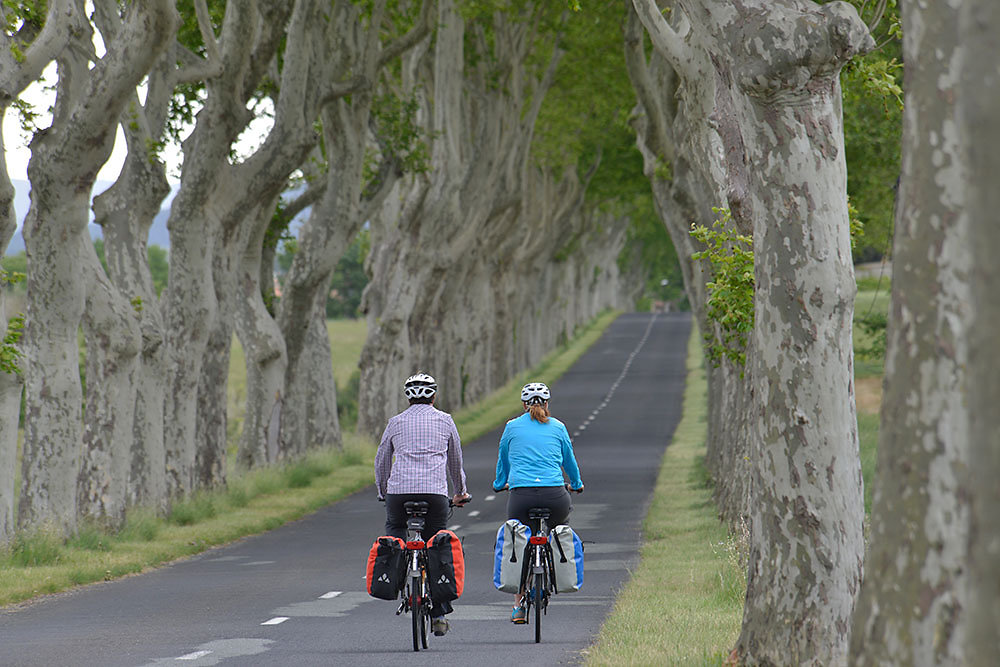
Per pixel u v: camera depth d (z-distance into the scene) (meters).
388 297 153.62
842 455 29.25
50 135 70.00
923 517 17.75
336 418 145.88
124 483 79.44
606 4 129.12
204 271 92.50
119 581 60.50
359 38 108.62
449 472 39.75
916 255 17.67
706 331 90.25
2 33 57.94
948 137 17.19
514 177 172.62
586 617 45.75
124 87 66.44
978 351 13.16
